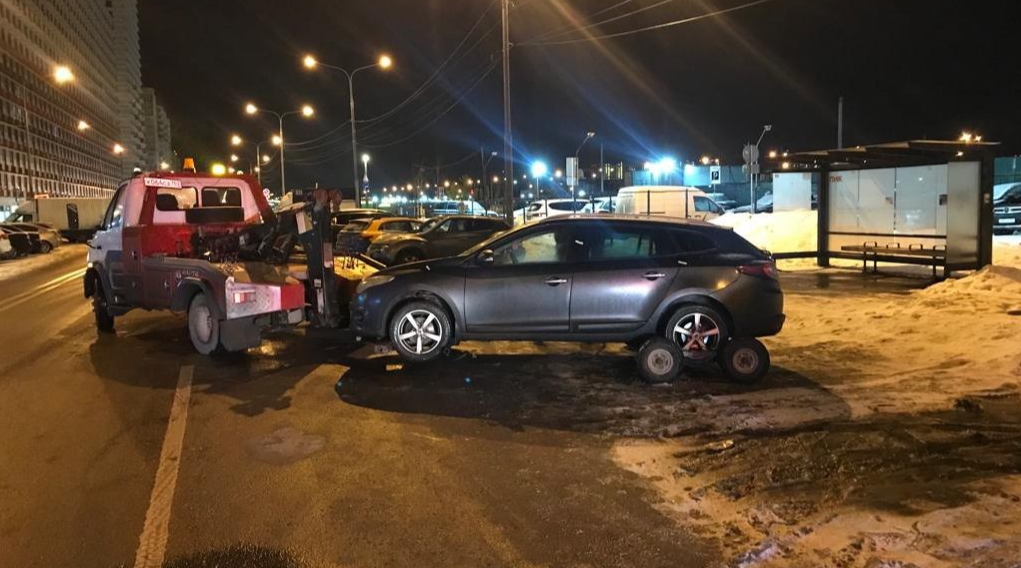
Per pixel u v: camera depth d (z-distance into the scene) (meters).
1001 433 5.71
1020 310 9.90
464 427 6.30
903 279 15.35
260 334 9.07
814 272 16.98
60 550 4.16
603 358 8.87
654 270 7.79
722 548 4.09
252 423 6.47
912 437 5.67
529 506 4.69
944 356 8.17
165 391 7.60
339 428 6.30
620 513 4.57
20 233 31.00
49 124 85.00
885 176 16.67
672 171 73.06
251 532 4.36
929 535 3.97
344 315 9.62
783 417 6.31
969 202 13.59
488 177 85.94
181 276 9.37
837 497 4.65
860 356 8.48
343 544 4.20
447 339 8.25
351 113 38.59
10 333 11.31
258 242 10.00
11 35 72.25
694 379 7.71
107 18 127.44
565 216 8.27
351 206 37.91
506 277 8.02
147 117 175.88
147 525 4.46
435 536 4.29
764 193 68.75
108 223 11.23
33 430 6.33
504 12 22.42
